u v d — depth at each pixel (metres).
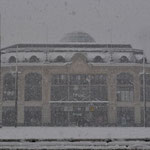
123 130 48.62
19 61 80.94
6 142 27.50
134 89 79.88
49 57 81.50
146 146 26.34
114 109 79.31
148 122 79.81
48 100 79.50
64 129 52.94
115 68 80.19
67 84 80.06
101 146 26.45
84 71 80.12
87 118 79.31
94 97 80.00
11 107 79.81
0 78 79.94
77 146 26.47
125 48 83.31
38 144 27.11
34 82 80.38
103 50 83.06
